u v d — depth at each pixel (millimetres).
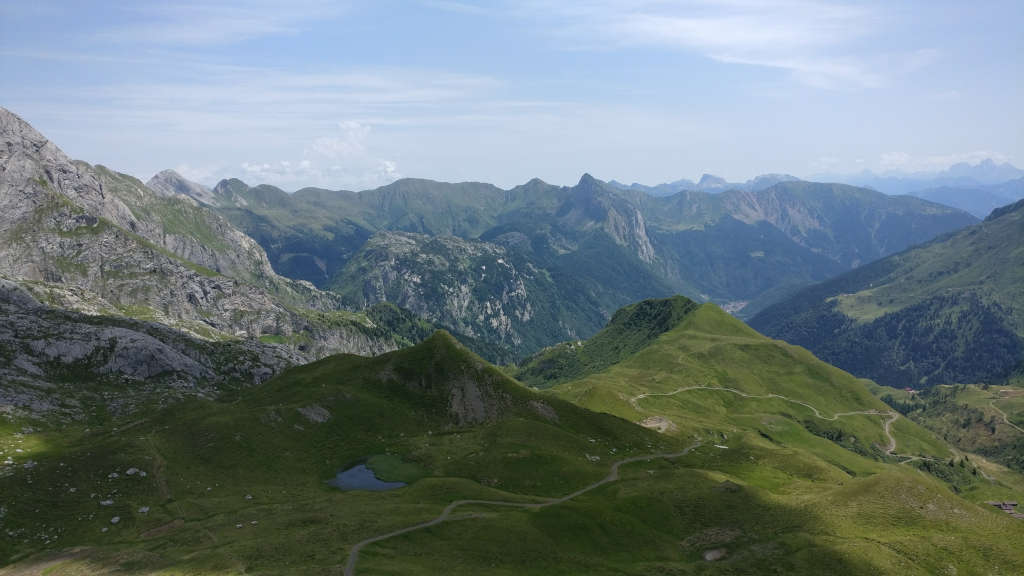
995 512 144125
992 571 117938
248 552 106250
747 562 119688
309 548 108625
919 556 120938
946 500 145250
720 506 144625
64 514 126125
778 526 134875
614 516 133250
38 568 105312
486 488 147375
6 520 121062
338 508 131500
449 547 112875
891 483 150625
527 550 114812
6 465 152375
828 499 148250
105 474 141375
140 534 120125
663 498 147125
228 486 147625
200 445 162125
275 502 139875
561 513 129875
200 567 100688
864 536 129375
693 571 115750
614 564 116438
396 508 131000
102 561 105750
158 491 139375
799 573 115000
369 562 102562
